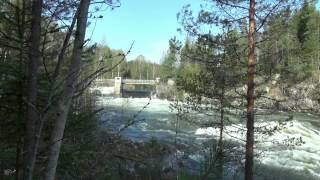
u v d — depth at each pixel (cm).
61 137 332
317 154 2328
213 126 1487
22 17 529
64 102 333
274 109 1429
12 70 547
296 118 3522
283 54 1421
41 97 502
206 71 1480
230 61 1443
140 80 7519
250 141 1374
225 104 1442
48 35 532
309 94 1455
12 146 605
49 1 483
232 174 1385
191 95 1489
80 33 341
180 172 1067
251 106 1390
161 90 5325
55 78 336
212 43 1453
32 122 412
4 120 566
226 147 780
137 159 573
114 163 773
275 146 2120
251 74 1394
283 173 1875
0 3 562
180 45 1516
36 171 486
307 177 1891
